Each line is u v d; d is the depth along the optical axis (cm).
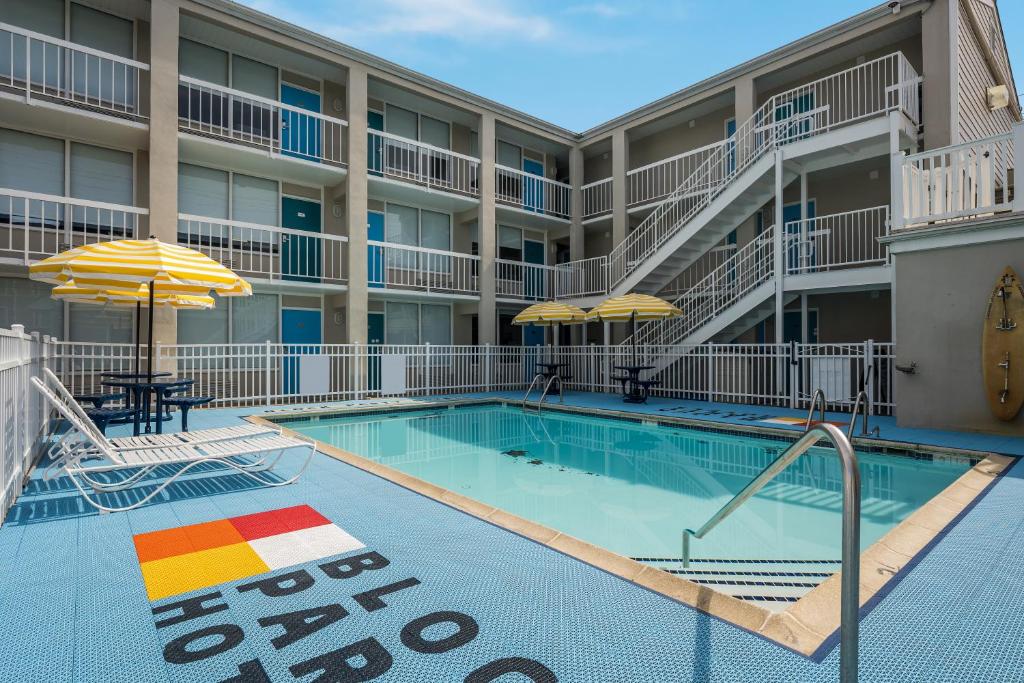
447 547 352
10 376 432
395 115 1622
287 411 1062
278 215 1390
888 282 1067
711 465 733
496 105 1677
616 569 315
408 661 223
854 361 1164
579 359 1581
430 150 1573
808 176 1451
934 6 1145
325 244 1456
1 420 395
